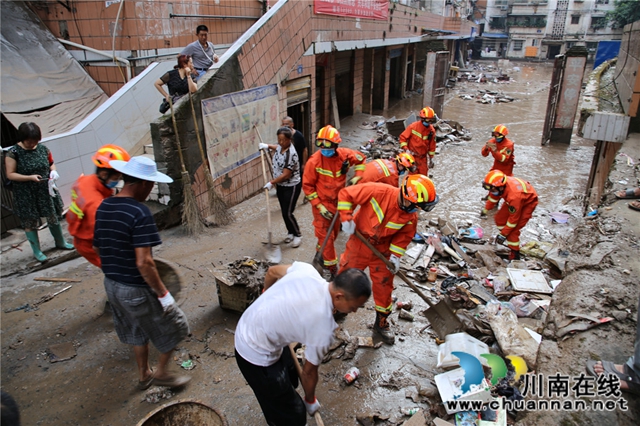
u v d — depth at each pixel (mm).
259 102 7703
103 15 7375
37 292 4535
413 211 3451
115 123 6859
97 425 3006
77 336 3887
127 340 3117
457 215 7449
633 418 2578
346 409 3217
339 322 4293
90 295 4508
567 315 3451
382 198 3588
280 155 5484
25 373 3451
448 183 9234
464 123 16500
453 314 3996
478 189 8844
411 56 24062
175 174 6078
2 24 7082
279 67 8242
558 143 13195
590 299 3592
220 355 3721
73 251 5246
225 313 4285
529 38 50469
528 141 13477
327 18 10133
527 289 4750
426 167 8047
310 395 2645
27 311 4215
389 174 5191
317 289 2281
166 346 3078
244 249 5715
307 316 2230
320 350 2311
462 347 3521
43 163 4656
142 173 2742
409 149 7969
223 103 6719
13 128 6684
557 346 3209
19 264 4938
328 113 13078
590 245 4586
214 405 3195
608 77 14617
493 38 52656
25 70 6918
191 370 3543
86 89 7562
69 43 7719
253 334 2361
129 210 2732
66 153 6062
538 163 10922
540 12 49031
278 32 8031
